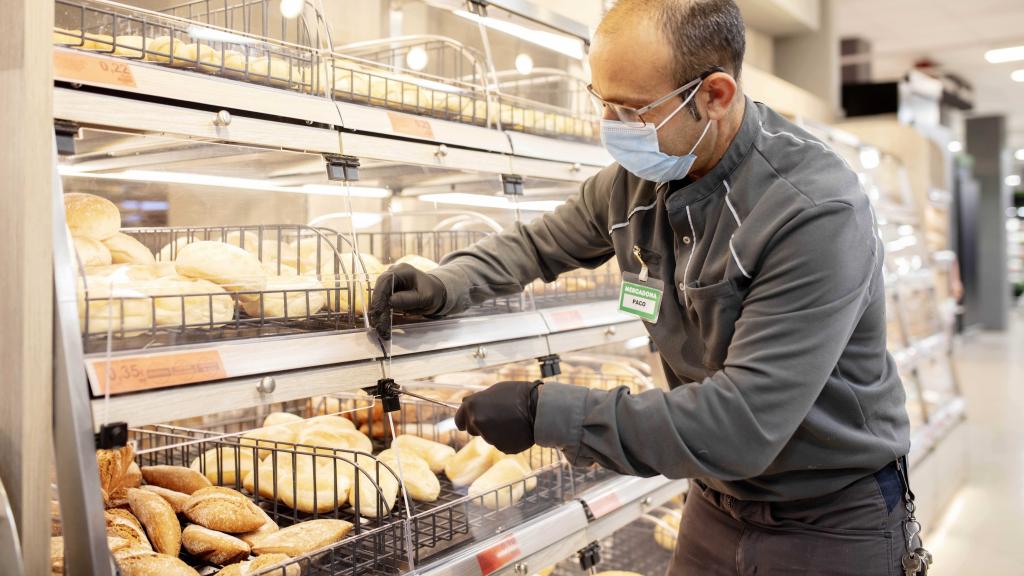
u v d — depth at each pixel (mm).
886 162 5273
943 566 3436
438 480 1586
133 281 1076
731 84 1163
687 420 1079
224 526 1246
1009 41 9617
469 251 1593
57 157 979
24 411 928
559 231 1636
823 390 1266
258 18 1635
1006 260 12312
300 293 1270
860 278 1126
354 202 1546
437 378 1746
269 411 1665
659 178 1300
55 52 1021
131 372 985
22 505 932
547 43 2244
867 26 8914
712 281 1267
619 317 2018
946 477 4266
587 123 2283
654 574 2119
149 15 1259
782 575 1377
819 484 1328
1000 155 12039
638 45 1143
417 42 2182
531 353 1675
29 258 931
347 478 1411
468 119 1840
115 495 1276
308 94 1427
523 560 1510
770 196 1186
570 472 1767
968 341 11164
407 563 1268
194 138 1176
